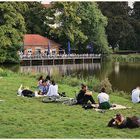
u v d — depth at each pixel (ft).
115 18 392.06
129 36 394.93
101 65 282.36
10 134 56.80
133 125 62.49
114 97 98.89
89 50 336.08
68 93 99.40
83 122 65.36
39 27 334.85
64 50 329.52
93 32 331.16
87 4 327.06
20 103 80.59
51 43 324.39
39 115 69.72
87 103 79.15
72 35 319.68
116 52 389.19
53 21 328.08
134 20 411.95
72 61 307.17
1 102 80.69
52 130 59.93
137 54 367.66
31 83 115.55
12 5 268.62
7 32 259.39
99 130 60.80
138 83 164.04
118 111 76.48
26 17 332.60
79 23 321.52
